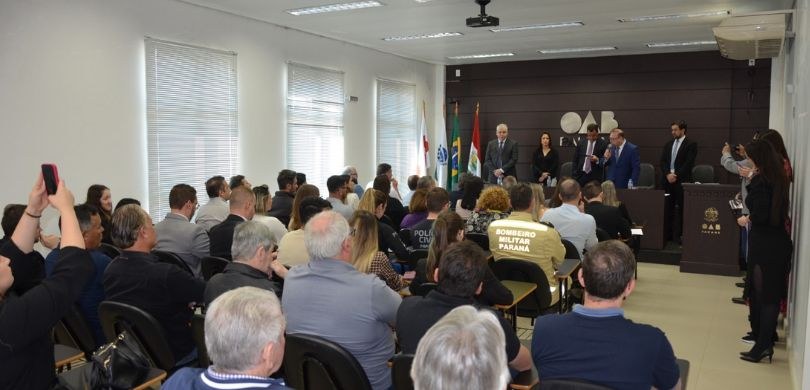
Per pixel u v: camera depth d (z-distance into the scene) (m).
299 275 2.39
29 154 4.91
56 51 5.09
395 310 2.33
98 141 5.46
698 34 8.25
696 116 9.87
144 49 5.86
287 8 6.64
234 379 1.35
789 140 5.66
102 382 1.90
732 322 5.05
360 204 4.72
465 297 2.14
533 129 11.05
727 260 6.82
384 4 6.48
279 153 7.67
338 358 2.07
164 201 6.14
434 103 11.62
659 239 7.62
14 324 1.58
